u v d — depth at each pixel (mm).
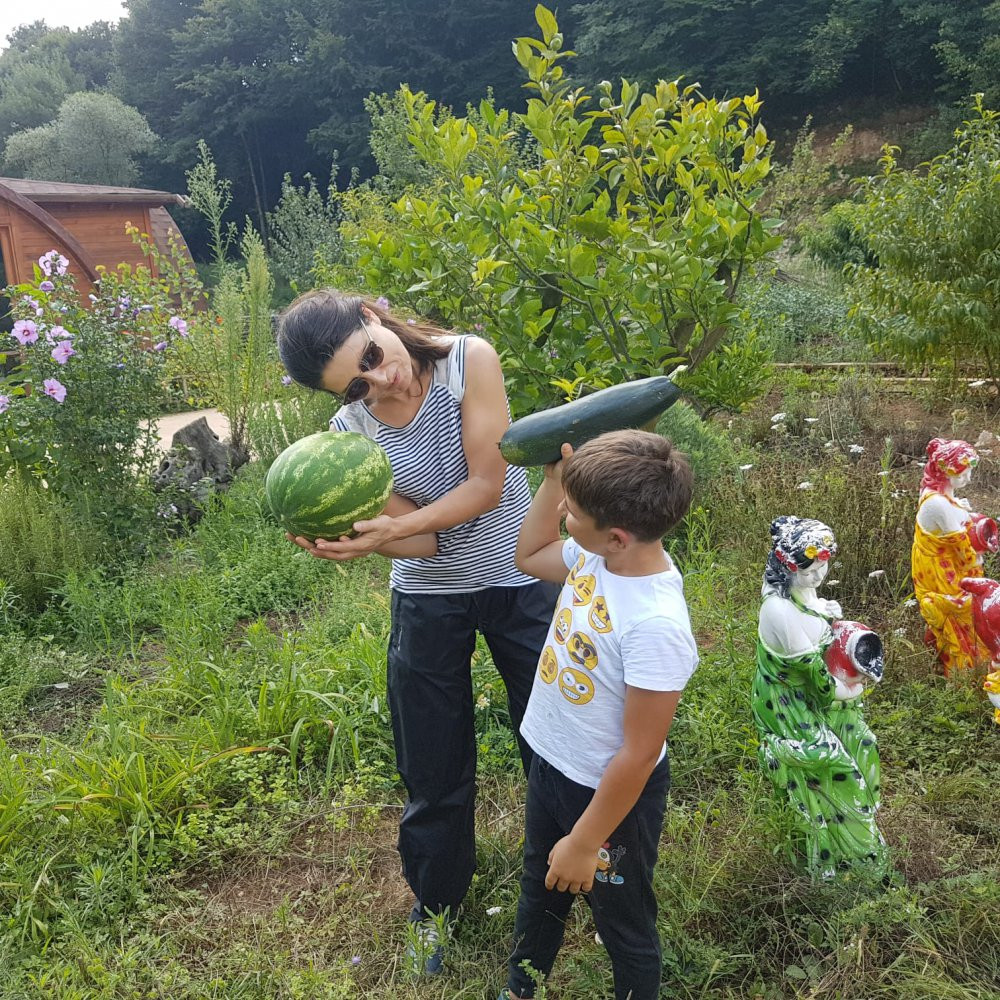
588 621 2164
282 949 2922
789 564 2902
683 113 5883
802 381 10047
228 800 3750
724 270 6348
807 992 2592
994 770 3486
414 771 2729
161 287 8766
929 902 2850
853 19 32531
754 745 3582
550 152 6062
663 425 6613
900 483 6211
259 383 8945
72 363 6520
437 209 6098
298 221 17547
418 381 2553
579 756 2217
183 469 7426
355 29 42594
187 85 45188
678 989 2648
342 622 5066
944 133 29469
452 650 2686
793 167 20016
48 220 14070
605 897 2311
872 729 3773
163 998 2711
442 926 2768
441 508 2480
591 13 36844
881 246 8805
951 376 9102
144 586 5820
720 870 2939
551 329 6348
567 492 2104
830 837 2953
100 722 4156
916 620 4508
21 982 2781
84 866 3240
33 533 5883
